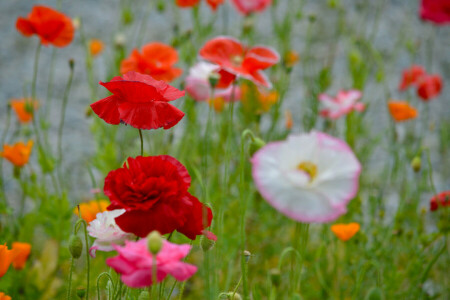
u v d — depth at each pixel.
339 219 1.78
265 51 1.50
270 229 1.83
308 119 2.15
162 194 1.26
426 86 2.31
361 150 2.24
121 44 2.01
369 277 1.65
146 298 1.28
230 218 1.77
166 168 1.27
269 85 1.51
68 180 2.13
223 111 2.09
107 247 1.29
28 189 1.72
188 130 1.82
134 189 1.26
